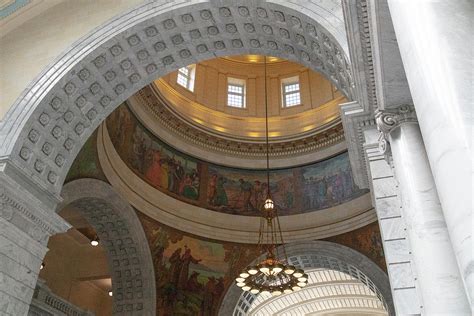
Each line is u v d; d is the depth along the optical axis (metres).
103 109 11.42
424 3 3.96
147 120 20.33
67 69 10.34
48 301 15.06
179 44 10.97
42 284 14.71
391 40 5.55
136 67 11.17
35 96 10.15
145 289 18.73
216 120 22.89
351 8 6.22
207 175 22.08
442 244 5.28
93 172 16.66
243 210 21.78
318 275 26.42
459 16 3.83
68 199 15.39
